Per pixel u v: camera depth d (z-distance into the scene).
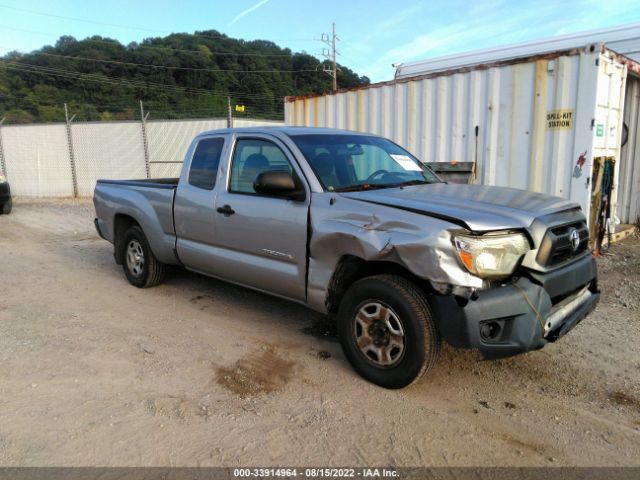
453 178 8.43
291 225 4.23
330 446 3.07
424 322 3.41
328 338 4.71
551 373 4.04
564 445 3.11
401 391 3.72
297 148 4.40
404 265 3.44
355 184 4.31
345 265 3.97
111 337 4.71
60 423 3.28
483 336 3.31
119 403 3.54
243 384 3.82
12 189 21.06
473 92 8.20
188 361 4.21
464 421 3.35
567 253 3.77
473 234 3.27
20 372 3.99
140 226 6.07
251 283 4.83
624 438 3.18
